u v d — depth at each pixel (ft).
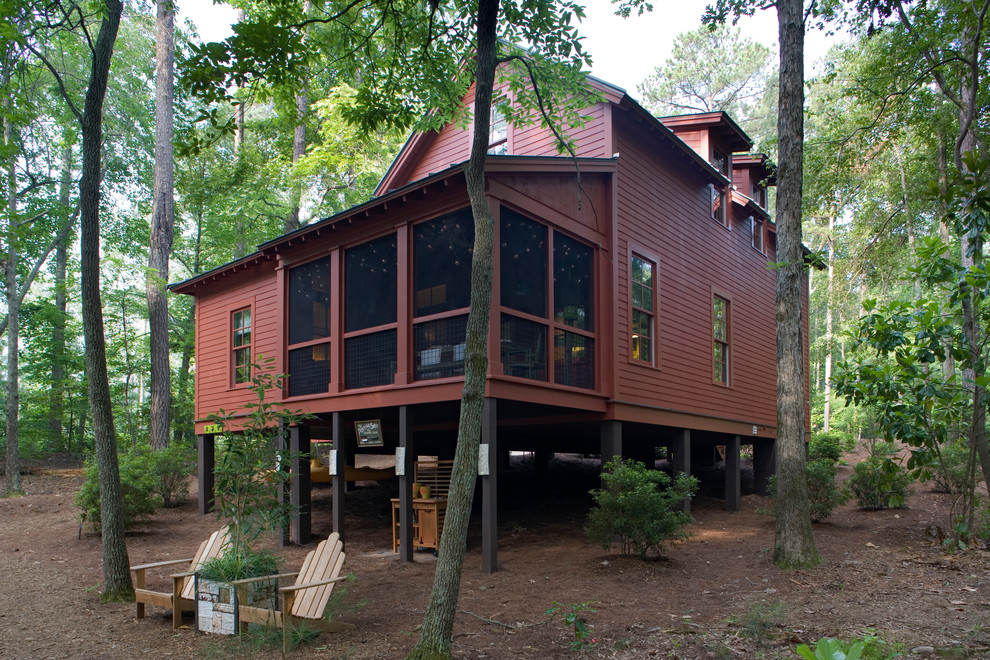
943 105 44.11
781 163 26.68
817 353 91.66
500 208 26.94
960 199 18.45
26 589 23.91
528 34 22.16
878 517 35.27
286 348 34.91
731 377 44.14
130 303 75.97
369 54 23.43
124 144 75.31
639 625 17.53
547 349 28.55
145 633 18.74
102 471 22.54
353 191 63.72
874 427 54.39
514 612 19.42
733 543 29.73
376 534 34.55
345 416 34.19
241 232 71.10
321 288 33.91
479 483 48.37
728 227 45.75
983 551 25.29
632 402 32.55
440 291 30.50
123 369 74.95
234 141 66.59
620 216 33.50
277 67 21.01
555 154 36.35
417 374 28.27
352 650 16.34
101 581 24.94
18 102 25.66
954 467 40.32
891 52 40.16
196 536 34.12
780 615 17.66
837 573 22.81
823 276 93.25
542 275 29.01
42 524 37.63
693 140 44.60
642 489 25.31
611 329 31.73
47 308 76.13
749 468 59.06
